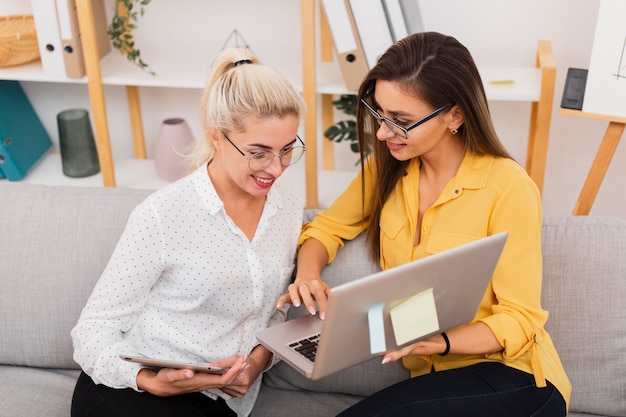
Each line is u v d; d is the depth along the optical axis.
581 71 2.27
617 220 1.76
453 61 1.52
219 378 1.45
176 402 1.57
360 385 1.80
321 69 2.66
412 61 1.52
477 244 1.38
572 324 1.71
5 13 2.88
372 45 2.33
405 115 1.54
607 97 2.13
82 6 2.42
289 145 1.49
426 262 1.33
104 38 2.80
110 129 3.08
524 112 2.73
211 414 1.65
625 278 1.69
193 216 1.54
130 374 1.50
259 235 1.61
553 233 1.75
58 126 2.80
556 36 2.59
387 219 1.73
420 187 1.70
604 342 1.70
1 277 1.85
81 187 1.93
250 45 2.81
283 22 2.75
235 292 1.59
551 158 2.80
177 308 1.58
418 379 1.56
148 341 1.58
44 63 2.57
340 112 2.88
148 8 2.80
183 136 2.78
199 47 2.85
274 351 1.50
